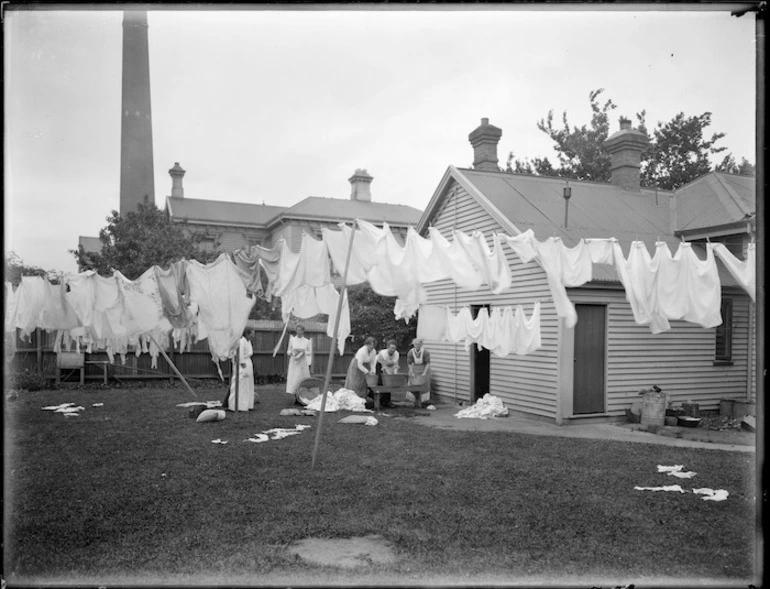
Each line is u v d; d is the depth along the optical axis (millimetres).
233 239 28906
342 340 13578
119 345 16484
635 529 5207
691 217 14469
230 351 11664
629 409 12000
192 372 18188
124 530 5102
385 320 20031
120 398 14375
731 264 8578
